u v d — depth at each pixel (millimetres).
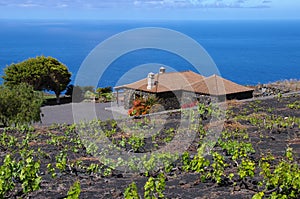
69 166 7070
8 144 9852
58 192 5730
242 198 5191
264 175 5559
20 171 6016
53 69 34625
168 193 5523
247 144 7840
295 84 23844
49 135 11273
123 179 6531
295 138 9359
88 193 5660
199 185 5875
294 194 5074
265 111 13328
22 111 18188
